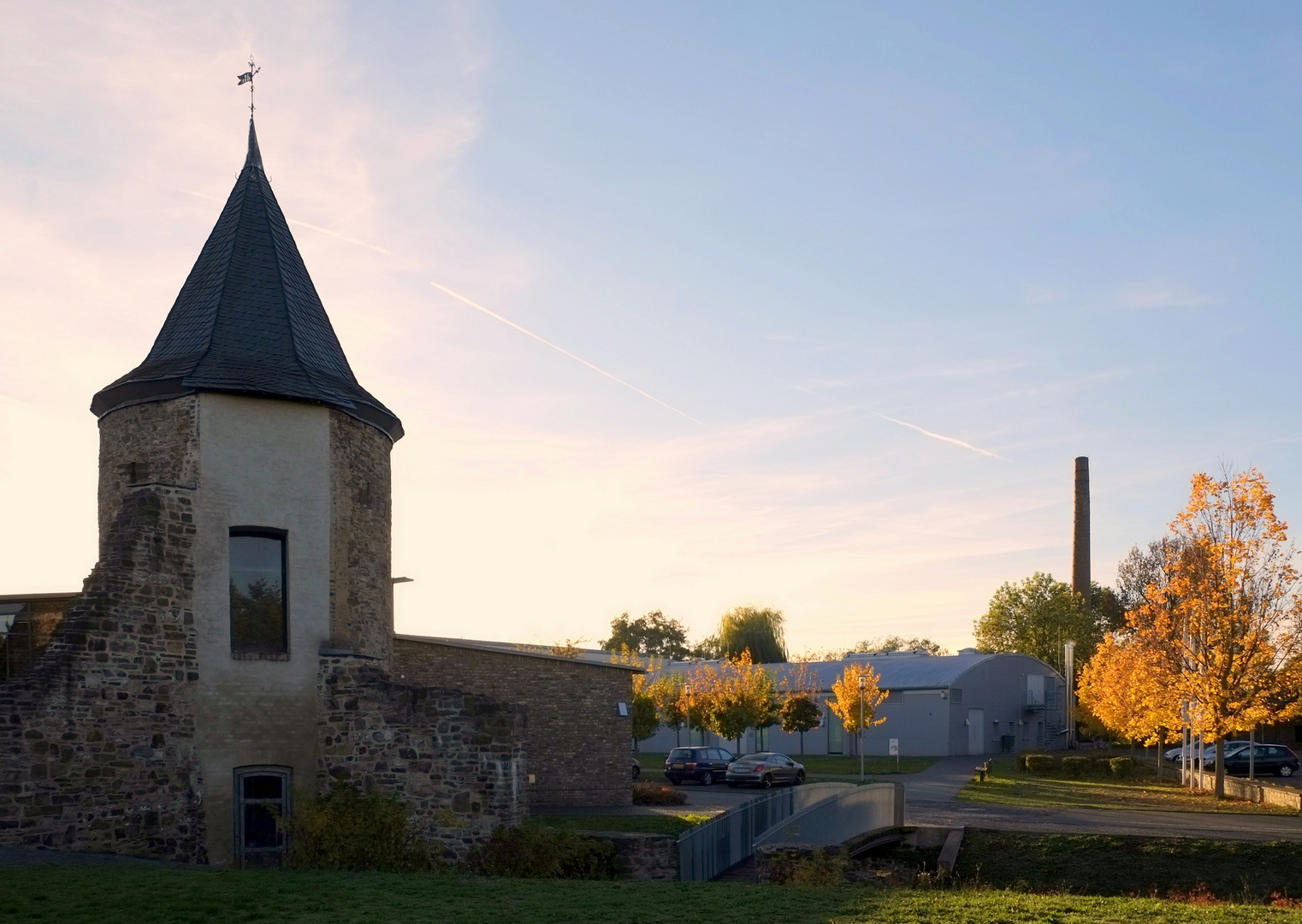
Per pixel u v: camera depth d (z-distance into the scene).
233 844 18.28
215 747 18.30
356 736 19.36
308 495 19.95
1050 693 71.62
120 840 16.80
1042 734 69.94
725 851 21.67
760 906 13.36
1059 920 12.86
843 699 47.97
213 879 13.88
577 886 14.69
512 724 18.97
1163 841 24.52
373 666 20.06
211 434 19.12
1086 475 82.12
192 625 18.31
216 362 19.67
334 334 22.56
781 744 64.81
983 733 63.06
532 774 29.62
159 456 19.33
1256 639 36.41
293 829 18.03
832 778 44.41
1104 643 59.69
